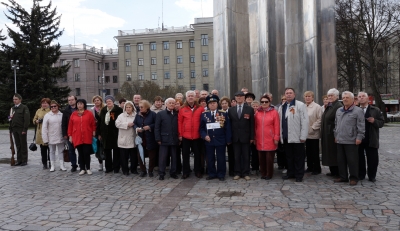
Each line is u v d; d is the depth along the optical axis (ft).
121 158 27.48
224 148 24.79
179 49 205.05
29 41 117.70
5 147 51.78
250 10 43.16
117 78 227.61
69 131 28.27
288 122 23.81
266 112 24.61
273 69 36.32
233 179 24.90
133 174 27.71
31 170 30.48
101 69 229.25
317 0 32.76
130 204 18.81
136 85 162.30
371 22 94.48
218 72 37.58
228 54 34.68
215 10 37.83
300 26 35.63
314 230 14.33
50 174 28.40
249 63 36.68
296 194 20.07
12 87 114.32
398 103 147.64
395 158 33.53
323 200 18.67
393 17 91.25
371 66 97.71
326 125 24.64
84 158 28.14
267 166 24.56
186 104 25.99
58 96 118.11
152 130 26.43
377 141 22.89
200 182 24.14
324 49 33.27
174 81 192.13
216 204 18.38
